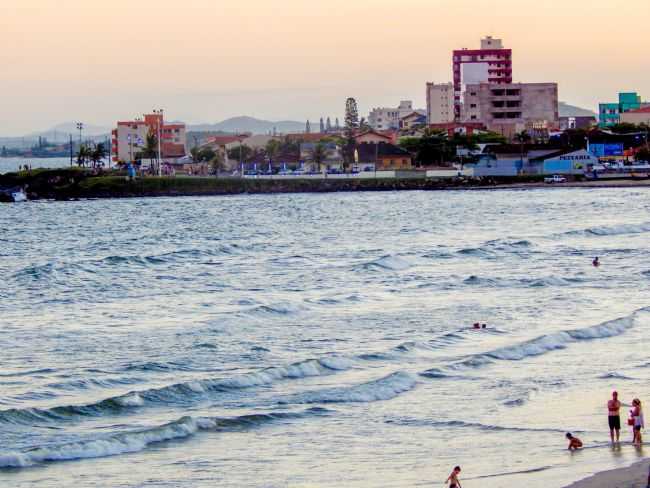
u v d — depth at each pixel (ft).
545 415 362.12
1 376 418.72
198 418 352.08
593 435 338.75
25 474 304.09
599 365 434.30
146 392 385.29
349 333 508.94
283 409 371.15
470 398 384.68
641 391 391.65
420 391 395.34
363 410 370.94
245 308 583.99
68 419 358.84
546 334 485.15
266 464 314.14
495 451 322.96
